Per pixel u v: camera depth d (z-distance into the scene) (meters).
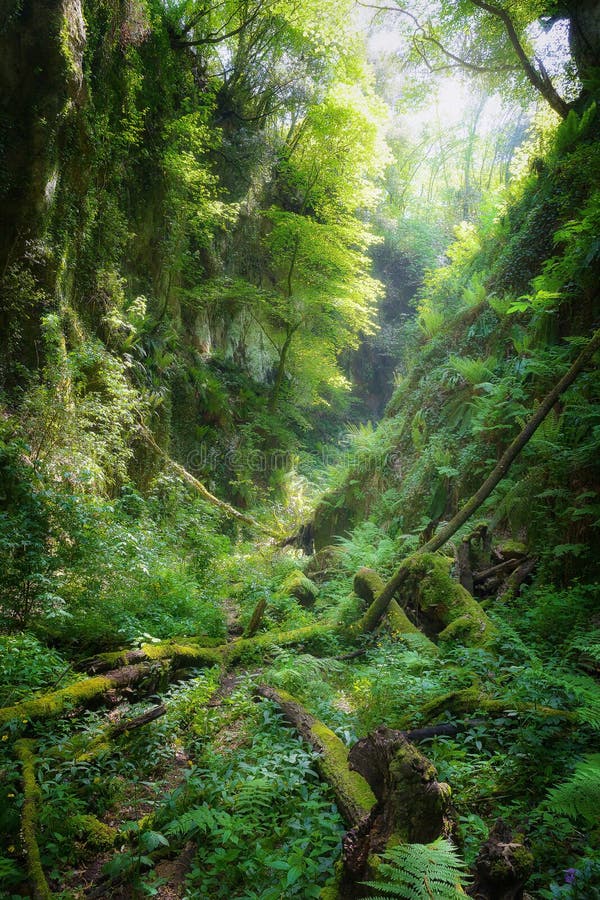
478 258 15.26
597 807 2.66
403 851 2.00
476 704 4.21
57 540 6.46
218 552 10.81
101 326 12.07
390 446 12.47
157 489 11.48
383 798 2.46
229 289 19.44
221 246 21.03
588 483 7.15
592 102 12.39
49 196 9.50
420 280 31.59
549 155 12.84
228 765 3.71
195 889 2.85
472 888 2.20
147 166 15.07
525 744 3.52
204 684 5.26
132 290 14.81
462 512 7.42
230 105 20.64
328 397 27.39
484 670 4.86
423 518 9.52
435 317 14.22
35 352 9.34
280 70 20.61
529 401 9.33
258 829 3.11
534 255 11.60
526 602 6.54
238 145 20.55
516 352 10.73
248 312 22.86
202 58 19.06
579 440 7.57
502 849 2.18
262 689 4.90
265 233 23.28
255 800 3.18
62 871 3.00
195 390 17.59
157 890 2.85
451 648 5.67
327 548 10.94
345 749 3.71
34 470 6.99
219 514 13.77
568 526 6.95
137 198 14.73
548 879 2.56
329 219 21.41
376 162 20.61
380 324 31.00
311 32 19.61
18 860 2.95
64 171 10.16
